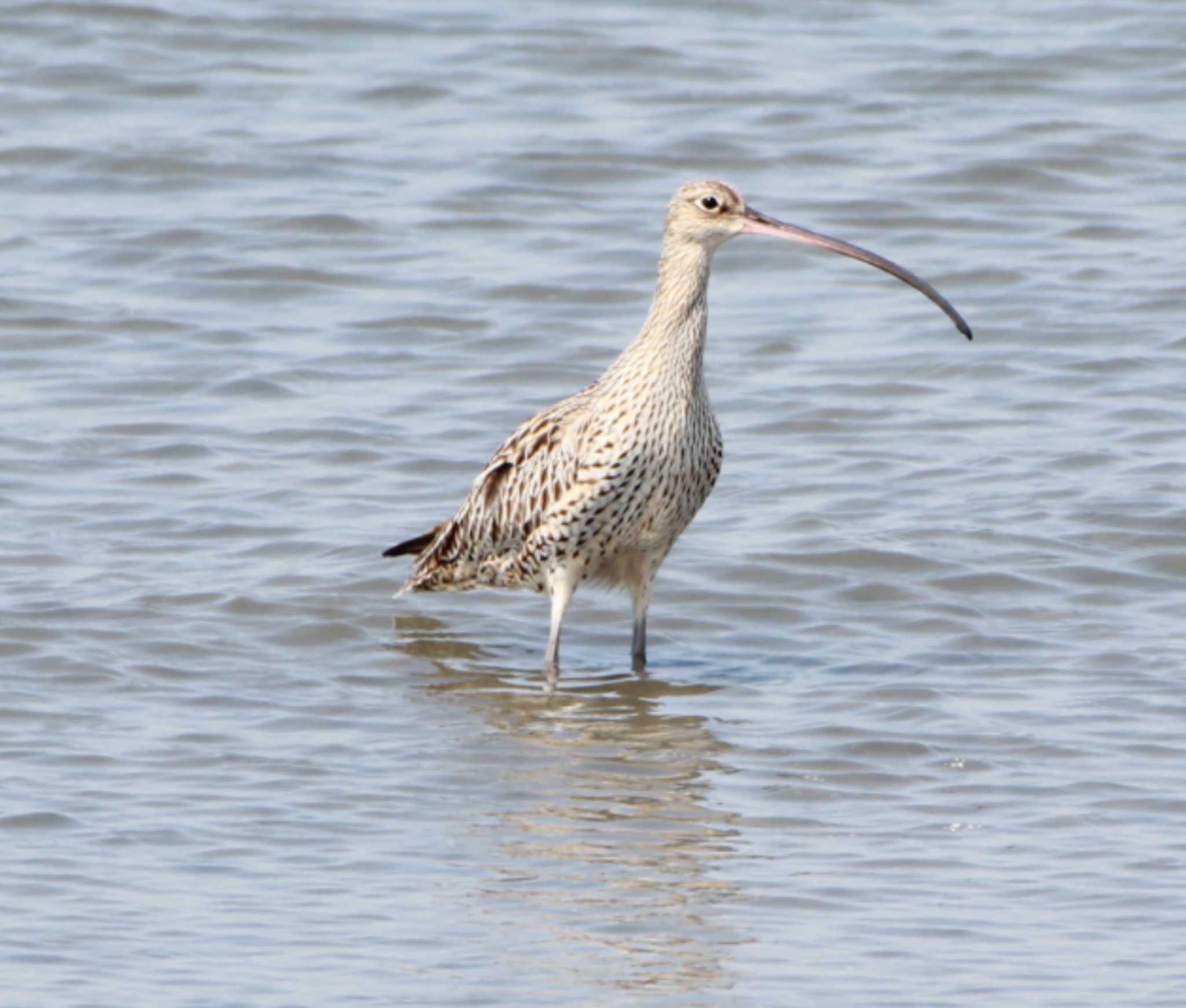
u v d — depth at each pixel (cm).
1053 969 1061
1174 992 1038
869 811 1256
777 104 2683
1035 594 1617
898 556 1675
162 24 2858
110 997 1022
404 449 1897
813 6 2961
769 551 1694
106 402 1977
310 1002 1022
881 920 1117
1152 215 2420
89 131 2591
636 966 1064
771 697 1446
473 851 1198
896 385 2034
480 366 2080
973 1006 1023
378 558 1677
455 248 2341
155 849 1190
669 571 1672
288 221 2381
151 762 1313
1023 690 1441
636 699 1447
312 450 1889
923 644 1539
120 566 1644
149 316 2166
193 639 1523
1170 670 1470
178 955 1067
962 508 1769
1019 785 1289
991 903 1135
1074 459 1862
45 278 2238
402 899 1136
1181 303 2194
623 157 2558
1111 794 1271
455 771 1314
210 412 1964
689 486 1479
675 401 1456
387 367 2077
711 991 1038
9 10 2869
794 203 2452
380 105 2688
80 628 1524
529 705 1436
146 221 2378
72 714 1385
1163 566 1662
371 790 1281
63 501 1769
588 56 2811
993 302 2209
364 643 1546
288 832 1219
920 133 2620
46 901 1121
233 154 2541
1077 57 2803
